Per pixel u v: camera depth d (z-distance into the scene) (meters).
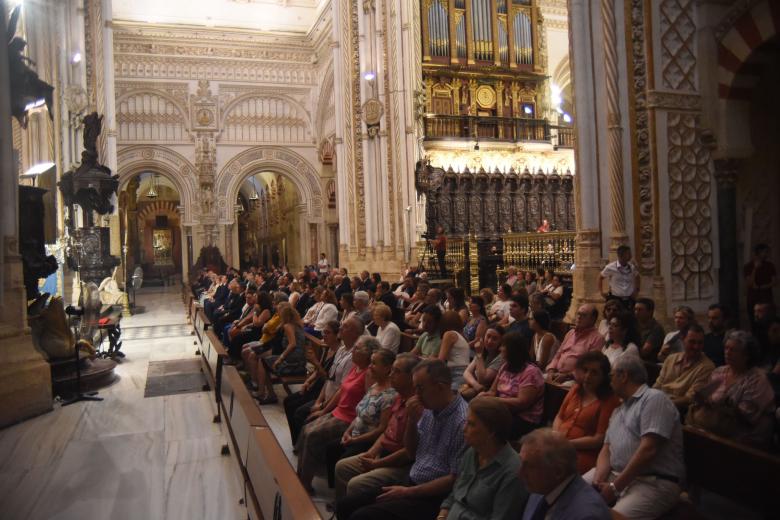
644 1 8.80
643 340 6.28
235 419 5.35
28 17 14.90
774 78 9.57
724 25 8.87
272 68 28.34
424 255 18.16
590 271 9.01
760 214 9.39
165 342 13.61
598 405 4.04
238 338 9.37
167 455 5.83
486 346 5.76
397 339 7.00
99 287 13.73
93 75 18.38
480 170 22.45
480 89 23.58
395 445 4.19
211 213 27.55
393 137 19.27
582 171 9.12
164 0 27.03
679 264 8.88
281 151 28.64
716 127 9.00
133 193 39.44
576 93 9.20
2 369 6.87
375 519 3.41
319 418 5.28
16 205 7.46
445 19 22.89
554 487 2.46
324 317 9.71
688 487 4.18
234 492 4.94
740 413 4.18
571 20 9.27
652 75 8.75
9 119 7.36
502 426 2.96
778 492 3.12
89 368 8.71
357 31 20.48
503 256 16.91
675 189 8.89
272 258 37.28
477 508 2.98
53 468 5.50
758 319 5.94
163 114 27.14
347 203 20.73
